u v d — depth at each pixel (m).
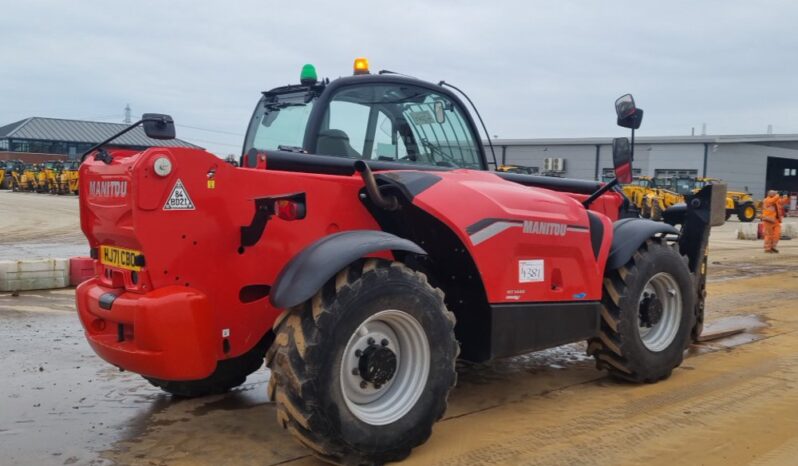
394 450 3.28
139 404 4.23
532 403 4.33
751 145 43.78
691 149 41.62
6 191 43.38
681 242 5.71
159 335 3.07
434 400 3.41
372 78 4.27
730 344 6.00
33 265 8.27
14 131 62.31
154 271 3.13
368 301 3.16
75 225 19.33
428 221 3.72
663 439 3.74
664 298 4.91
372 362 3.24
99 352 3.43
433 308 3.39
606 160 41.84
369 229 3.84
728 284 9.75
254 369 4.25
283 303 3.03
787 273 11.12
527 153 45.44
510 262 3.86
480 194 3.84
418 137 4.47
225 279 3.35
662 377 4.85
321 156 3.80
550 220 4.05
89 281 3.70
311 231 3.61
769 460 3.48
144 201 3.08
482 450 3.54
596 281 4.37
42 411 4.08
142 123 3.23
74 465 3.32
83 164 3.65
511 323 3.88
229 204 3.32
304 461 3.36
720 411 4.20
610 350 4.61
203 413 4.07
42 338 5.84
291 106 4.43
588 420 4.02
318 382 3.01
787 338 6.26
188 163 3.19
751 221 31.06
